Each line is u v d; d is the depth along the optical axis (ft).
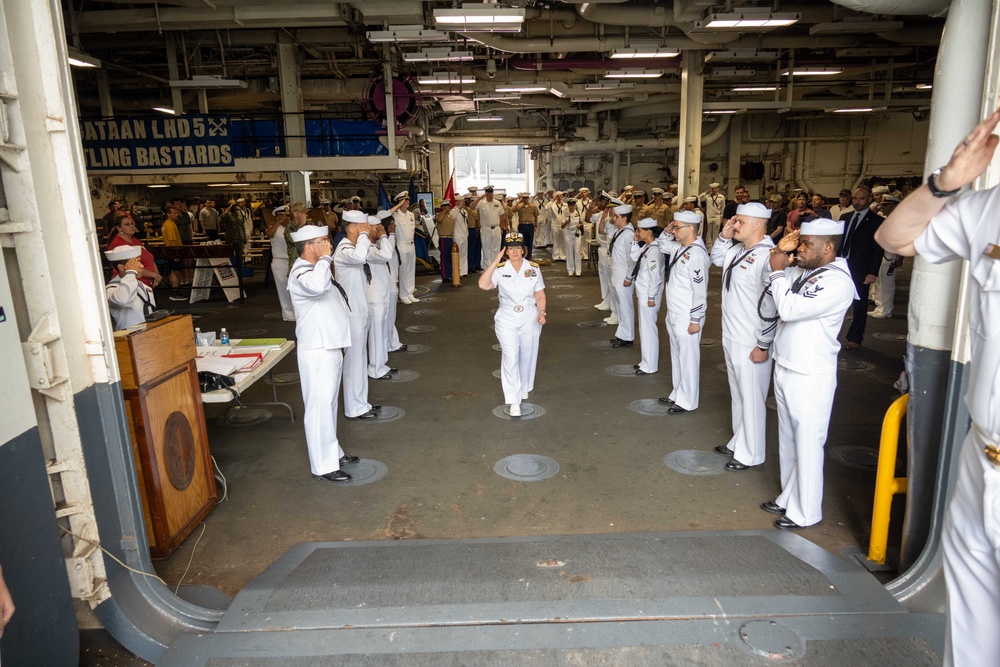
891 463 10.27
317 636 8.32
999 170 7.93
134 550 9.41
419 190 76.95
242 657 7.98
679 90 62.64
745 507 12.87
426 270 51.80
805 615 8.52
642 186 95.61
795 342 11.23
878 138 84.99
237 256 38.27
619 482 14.10
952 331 9.05
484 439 16.72
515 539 11.12
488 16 29.19
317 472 14.25
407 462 15.35
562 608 8.72
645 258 21.48
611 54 44.34
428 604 8.90
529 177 115.24
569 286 43.37
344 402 18.66
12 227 7.31
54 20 7.81
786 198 69.46
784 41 46.37
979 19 8.21
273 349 15.88
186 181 64.28
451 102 69.56
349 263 17.26
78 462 8.39
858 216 24.62
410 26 36.32
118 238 22.03
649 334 21.99
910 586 9.22
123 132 37.99
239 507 13.23
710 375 22.13
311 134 39.78
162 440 11.26
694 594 9.04
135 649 8.77
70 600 7.88
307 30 41.60
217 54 48.47
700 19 35.76
